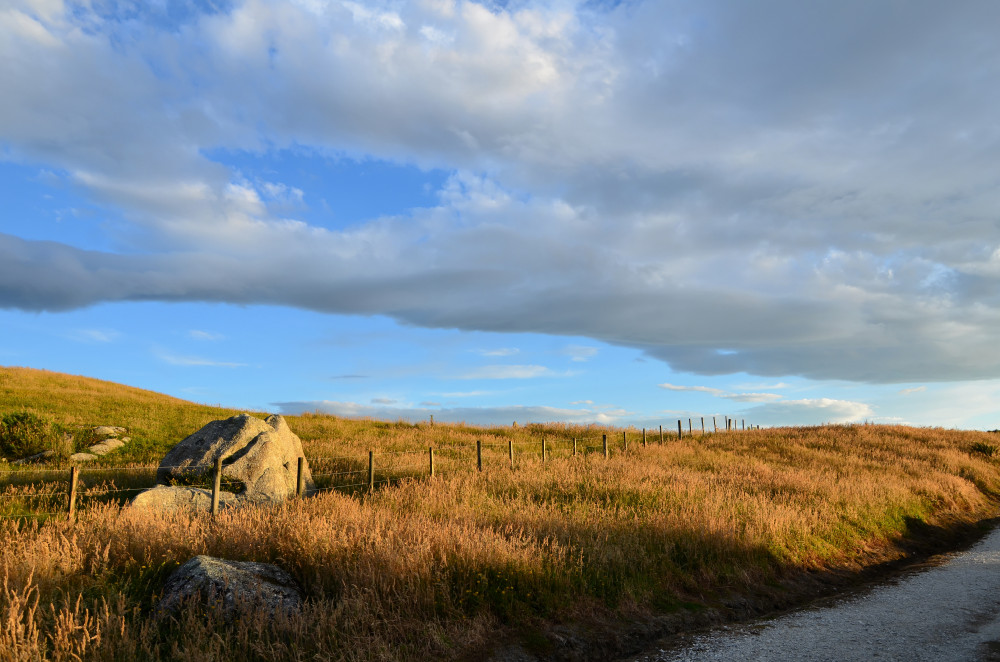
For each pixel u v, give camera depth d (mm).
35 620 6074
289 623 6324
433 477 16234
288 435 17359
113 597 6801
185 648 5527
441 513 11633
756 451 28656
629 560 9555
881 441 33250
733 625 8570
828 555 12648
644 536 10742
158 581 7512
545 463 20703
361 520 9820
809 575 11523
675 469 19516
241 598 6613
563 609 7766
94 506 12039
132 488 15477
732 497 15148
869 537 14664
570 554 9266
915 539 15969
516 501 13203
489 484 15922
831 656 7117
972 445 33875
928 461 27828
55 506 12680
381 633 6410
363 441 26062
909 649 7355
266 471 15336
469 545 8414
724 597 9562
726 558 10648
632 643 7594
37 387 32281
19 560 7375
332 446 23891
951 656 7070
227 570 7078
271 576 7430
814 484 17906
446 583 7402
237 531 9039
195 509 12703
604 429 37250
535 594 7836
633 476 17078
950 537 16984
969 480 25844
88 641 5582
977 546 15766
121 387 39500
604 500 14352
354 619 6441
